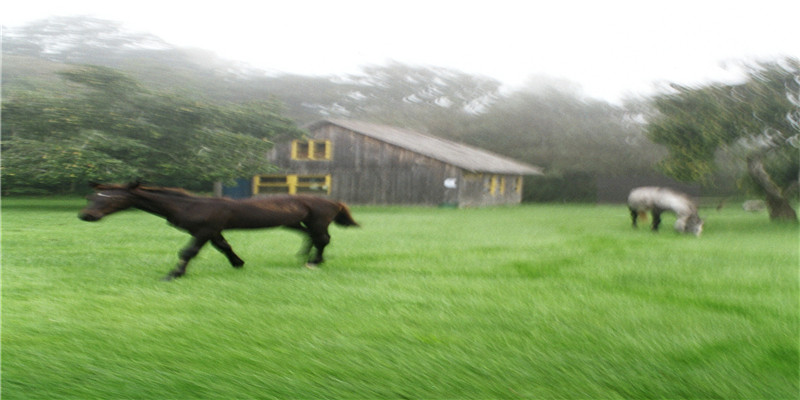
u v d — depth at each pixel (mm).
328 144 29266
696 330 5211
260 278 7281
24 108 19703
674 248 11281
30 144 19609
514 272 8008
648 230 16156
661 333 5113
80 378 3961
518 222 18219
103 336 4809
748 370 4312
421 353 4527
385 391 3857
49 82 22109
